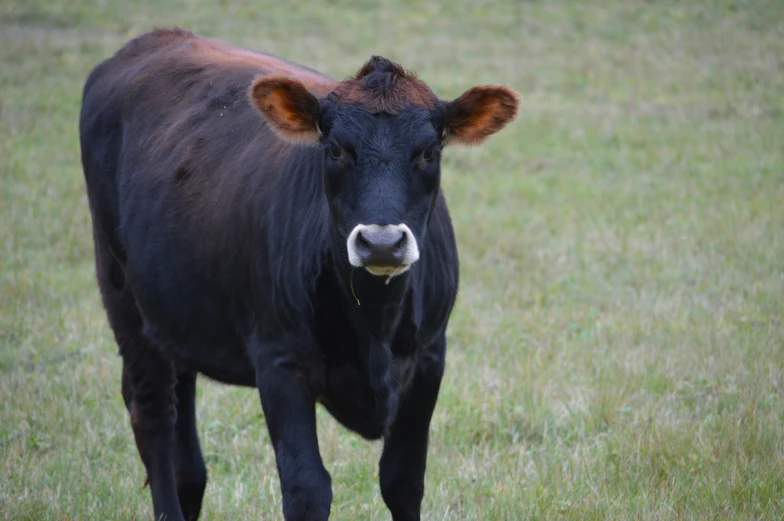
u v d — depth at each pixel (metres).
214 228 17.67
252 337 16.77
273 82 15.28
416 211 14.95
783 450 20.88
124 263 20.48
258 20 82.19
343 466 21.67
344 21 82.62
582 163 49.38
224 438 23.31
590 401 23.98
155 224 19.03
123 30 78.50
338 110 15.10
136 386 20.27
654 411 23.27
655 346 27.38
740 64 69.69
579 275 33.88
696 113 58.75
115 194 20.95
